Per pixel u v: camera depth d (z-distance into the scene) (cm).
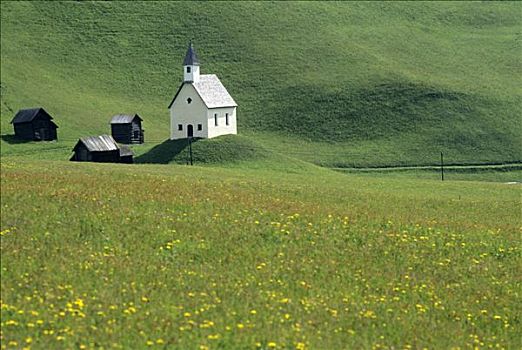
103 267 10356
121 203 13375
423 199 17000
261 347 8375
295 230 12750
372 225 13588
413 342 8962
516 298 10831
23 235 11350
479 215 15600
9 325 8481
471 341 9250
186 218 12850
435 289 10844
